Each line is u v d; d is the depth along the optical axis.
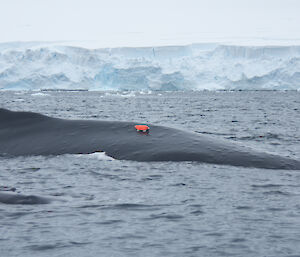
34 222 11.44
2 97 166.88
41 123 22.73
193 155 19.84
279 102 139.62
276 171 18.73
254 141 34.59
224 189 15.90
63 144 21.33
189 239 10.29
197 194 15.14
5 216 11.92
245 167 19.08
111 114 75.62
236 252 9.41
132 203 13.80
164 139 21.00
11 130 22.66
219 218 12.12
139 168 19.00
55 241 10.03
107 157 20.31
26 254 9.18
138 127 21.47
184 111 87.00
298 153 27.62
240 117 69.50
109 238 10.32
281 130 45.84
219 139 21.70
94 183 16.89
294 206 13.52
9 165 19.77
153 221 11.79
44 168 19.20
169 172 18.36
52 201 13.76
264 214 12.55
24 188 16.05
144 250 9.52
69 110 87.88
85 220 11.75
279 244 9.88
